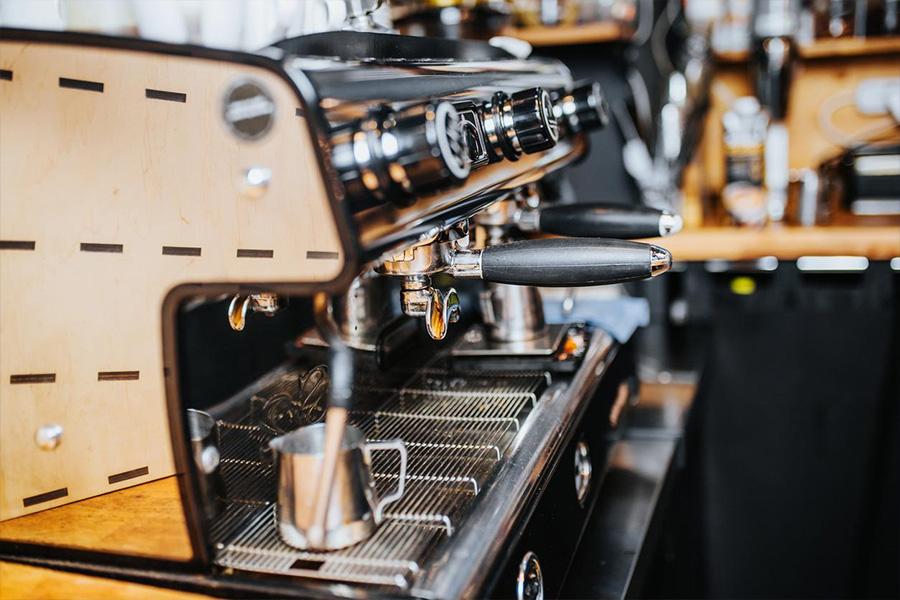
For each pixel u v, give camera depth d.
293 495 0.80
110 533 0.83
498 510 0.85
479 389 1.18
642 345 2.11
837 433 2.44
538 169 1.19
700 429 1.98
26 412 0.86
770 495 2.52
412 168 0.69
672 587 1.67
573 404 1.13
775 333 2.42
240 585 0.77
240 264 0.73
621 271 0.95
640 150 2.31
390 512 0.86
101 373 0.88
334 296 0.71
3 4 0.90
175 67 0.72
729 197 2.28
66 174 0.79
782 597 2.58
